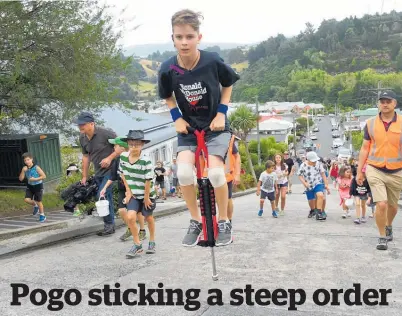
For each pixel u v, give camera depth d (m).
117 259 6.95
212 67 4.46
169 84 4.61
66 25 12.55
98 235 8.95
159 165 19.69
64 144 17.77
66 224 9.58
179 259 6.88
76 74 12.66
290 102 167.50
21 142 14.24
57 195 14.72
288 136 96.00
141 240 8.38
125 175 7.20
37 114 14.38
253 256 7.02
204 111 4.62
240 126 47.41
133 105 16.20
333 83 170.75
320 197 11.52
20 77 12.71
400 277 5.89
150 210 7.27
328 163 46.19
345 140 109.56
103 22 13.18
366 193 10.92
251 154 50.38
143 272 6.20
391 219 8.03
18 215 11.73
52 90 12.68
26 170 10.61
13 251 7.23
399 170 7.45
